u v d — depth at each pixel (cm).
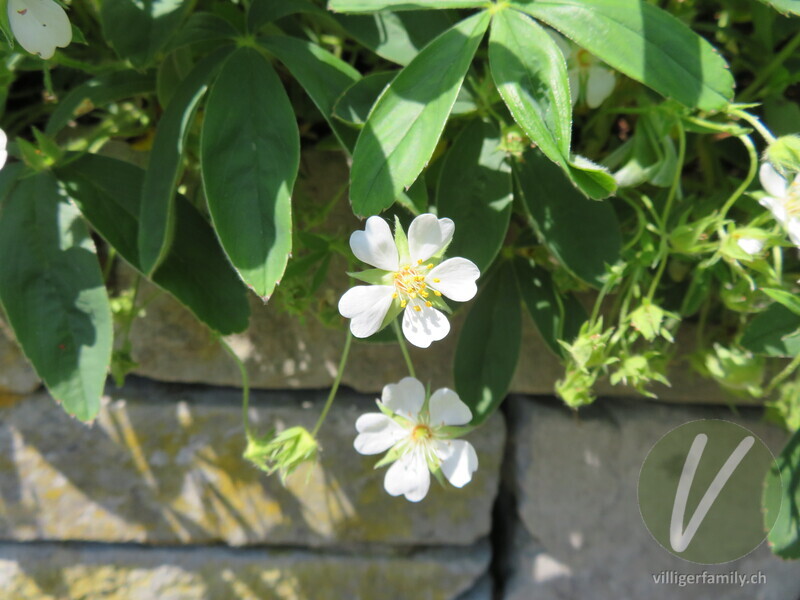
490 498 20
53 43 13
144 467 19
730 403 19
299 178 17
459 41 12
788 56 17
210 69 14
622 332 15
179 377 18
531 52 12
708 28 17
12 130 17
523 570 21
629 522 20
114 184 15
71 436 18
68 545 19
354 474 19
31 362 13
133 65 14
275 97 13
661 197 16
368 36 14
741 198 16
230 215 12
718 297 18
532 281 16
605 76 15
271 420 19
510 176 15
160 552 19
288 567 20
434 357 19
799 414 16
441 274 13
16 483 18
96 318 14
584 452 19
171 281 14
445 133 16
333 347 18
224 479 19
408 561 20
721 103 12
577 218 15
